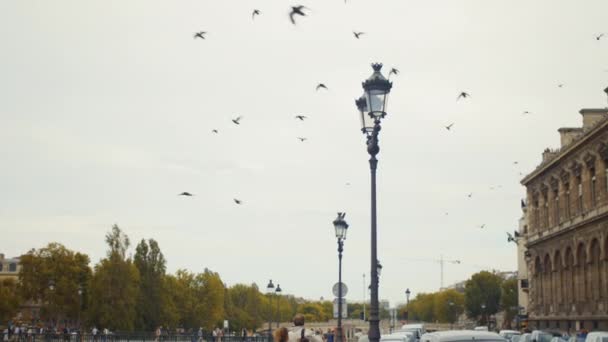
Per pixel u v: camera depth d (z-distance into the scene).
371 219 22.58
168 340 86.44
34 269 118.62
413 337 44.34
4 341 67.50
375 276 22.23
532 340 48.28
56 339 72.25
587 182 71.38
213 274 150.75
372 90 22.94
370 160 22.89
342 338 41.03
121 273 114.56
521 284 126.62
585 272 73.25
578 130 87.38
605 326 66.19
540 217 89.12
